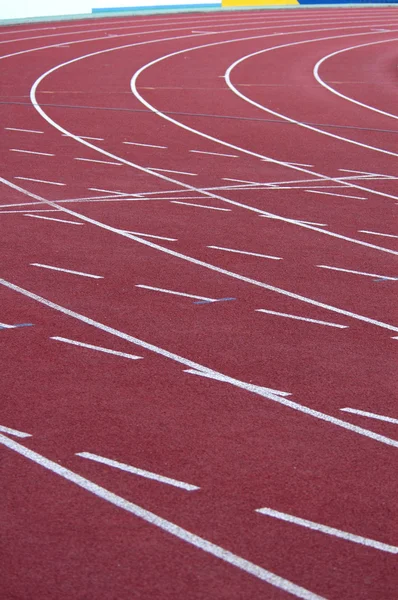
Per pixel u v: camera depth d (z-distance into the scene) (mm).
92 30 59062
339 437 10281
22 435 10109
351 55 53219
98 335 13328
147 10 68188
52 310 14344
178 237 19031
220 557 7801
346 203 22703
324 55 52844
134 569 7594
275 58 50688
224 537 8117
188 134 31156
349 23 69562
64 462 9508
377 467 9609
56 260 17078
